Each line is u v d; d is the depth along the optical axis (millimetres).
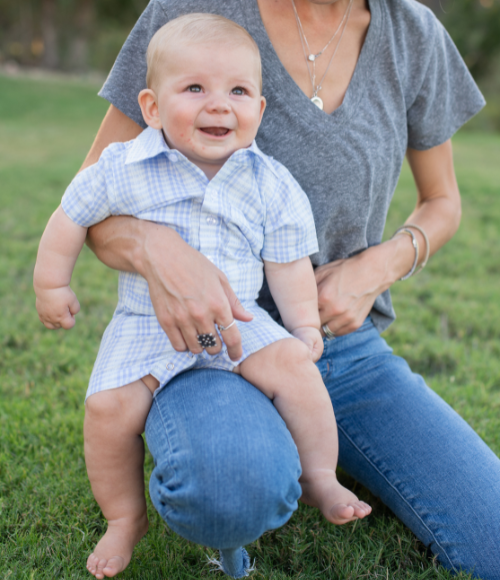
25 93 17594
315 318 1844
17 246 4676
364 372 2109
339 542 1886
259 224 1767
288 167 1889
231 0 1867
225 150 1680
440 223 2281
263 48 1848
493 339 3441
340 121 1869
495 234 5500
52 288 1741
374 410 2023
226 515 1357
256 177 1749
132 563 1758
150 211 1690
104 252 1747
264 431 1438
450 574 1781
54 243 1729
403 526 1984
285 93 1852
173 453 1416
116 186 1682
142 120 1926
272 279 1840
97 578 1560
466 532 1775
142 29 1916
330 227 1994
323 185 1901
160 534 1885
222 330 1539
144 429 1656
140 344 1658
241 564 1681
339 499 1569
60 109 16109
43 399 2641
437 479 1857
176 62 1653
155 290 1576
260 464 1375
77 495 2076
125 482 1644
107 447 1616
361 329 2189
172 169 1695
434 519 1826
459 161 10047
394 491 1914
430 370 3119
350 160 1890
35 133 12164
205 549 1853
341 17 1921
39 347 3117
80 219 1718
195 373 1614
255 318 1731
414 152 2301
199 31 1674
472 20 20766
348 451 2033
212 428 1411
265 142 1880
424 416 1982
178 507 1397
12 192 6430
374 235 2191
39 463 2242
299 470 1486
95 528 1953
